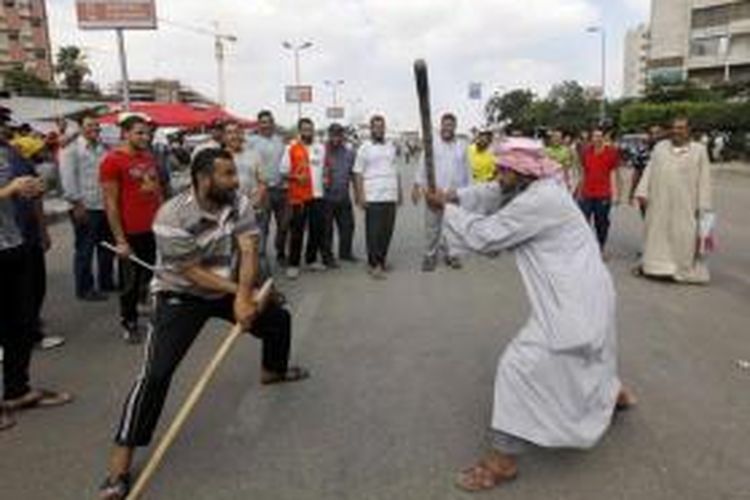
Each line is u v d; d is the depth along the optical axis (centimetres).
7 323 557
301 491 444
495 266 1138
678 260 1011
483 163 1134
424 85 490
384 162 1047
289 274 1062
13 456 495
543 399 431
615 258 1218
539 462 472
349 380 623
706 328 773
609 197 1193
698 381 612
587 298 436
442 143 1098
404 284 1011
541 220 442
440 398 581
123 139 721
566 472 460
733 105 5556
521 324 791
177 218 462
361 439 511
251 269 486
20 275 553
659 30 8738
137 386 449
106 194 709
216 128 927
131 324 741
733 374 630
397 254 1280
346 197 1152
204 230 471
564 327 429
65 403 582
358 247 1370
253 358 682
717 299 910
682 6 8475
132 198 718
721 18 7912
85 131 915
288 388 606
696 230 1001
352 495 439
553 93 7488
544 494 436
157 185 735
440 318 821
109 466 479
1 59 8000
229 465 476
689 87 7006
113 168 707
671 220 1008
